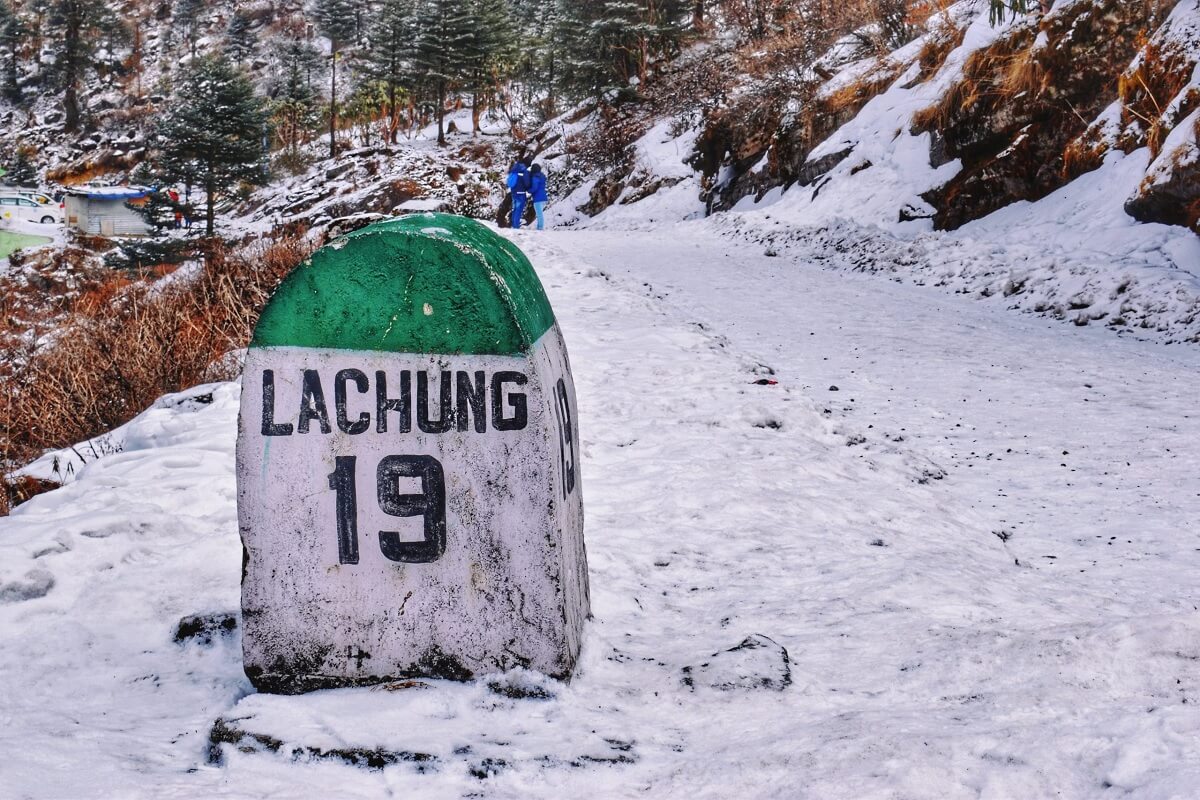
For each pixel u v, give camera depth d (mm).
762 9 40750
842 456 7840
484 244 4062
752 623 4602
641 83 49656
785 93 32281
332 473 3809
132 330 12789
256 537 3830
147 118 116562
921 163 23125
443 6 80250
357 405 3799
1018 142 20172
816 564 5441
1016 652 3955
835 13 33312
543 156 50219
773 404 8734
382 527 3818
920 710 3641
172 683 4051
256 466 3820
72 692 3973
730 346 11820
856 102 28062
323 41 123375
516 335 3754
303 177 75500
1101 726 3240
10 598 4668
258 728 3434
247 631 3842
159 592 4770
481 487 3797
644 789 3182
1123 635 3891
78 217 77250
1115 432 9312
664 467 7031
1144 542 6762
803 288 17547
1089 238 16984
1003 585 5422
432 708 3639
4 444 10641
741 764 3189
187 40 131875
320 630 3838
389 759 3279
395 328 3771
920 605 4840
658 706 3777
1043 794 2943
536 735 3492
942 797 2951
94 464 7117
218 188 63406
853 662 4152
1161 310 13703
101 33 126000
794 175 29203
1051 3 21594
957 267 17641
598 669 4086
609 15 51125
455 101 90750
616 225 35625
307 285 3768
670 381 9406
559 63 55500
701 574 5285
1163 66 17688
